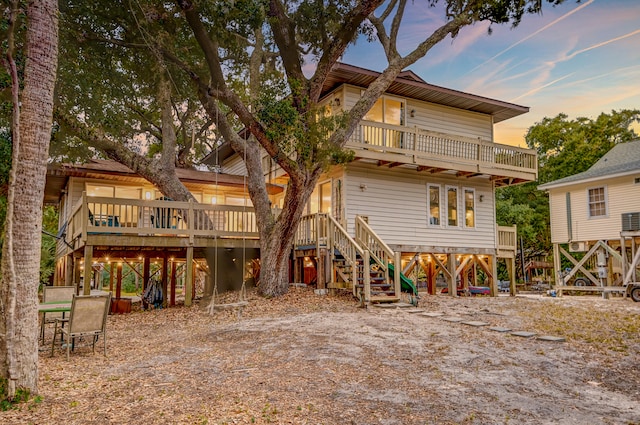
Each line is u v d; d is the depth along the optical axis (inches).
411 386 212.7
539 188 948.6
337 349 274.5
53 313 345.7
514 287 735.1
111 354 280.7
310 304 460.4
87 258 459.2
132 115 607.2
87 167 618.5
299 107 457.7
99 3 425.1
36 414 172.7
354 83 608.1
